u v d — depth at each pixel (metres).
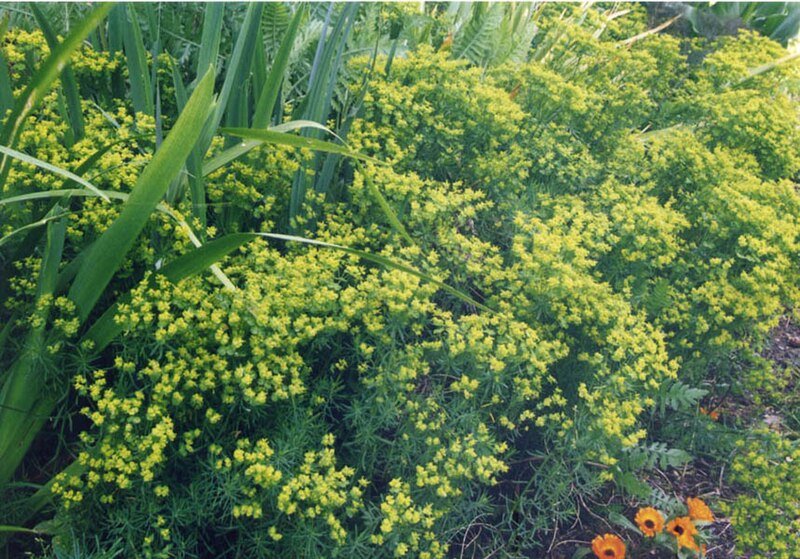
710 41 2.28
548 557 1.13
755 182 1.47
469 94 1.32
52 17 1.32
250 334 0.95
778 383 1.37
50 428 1.00
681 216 1.34
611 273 1.32
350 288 0.98
